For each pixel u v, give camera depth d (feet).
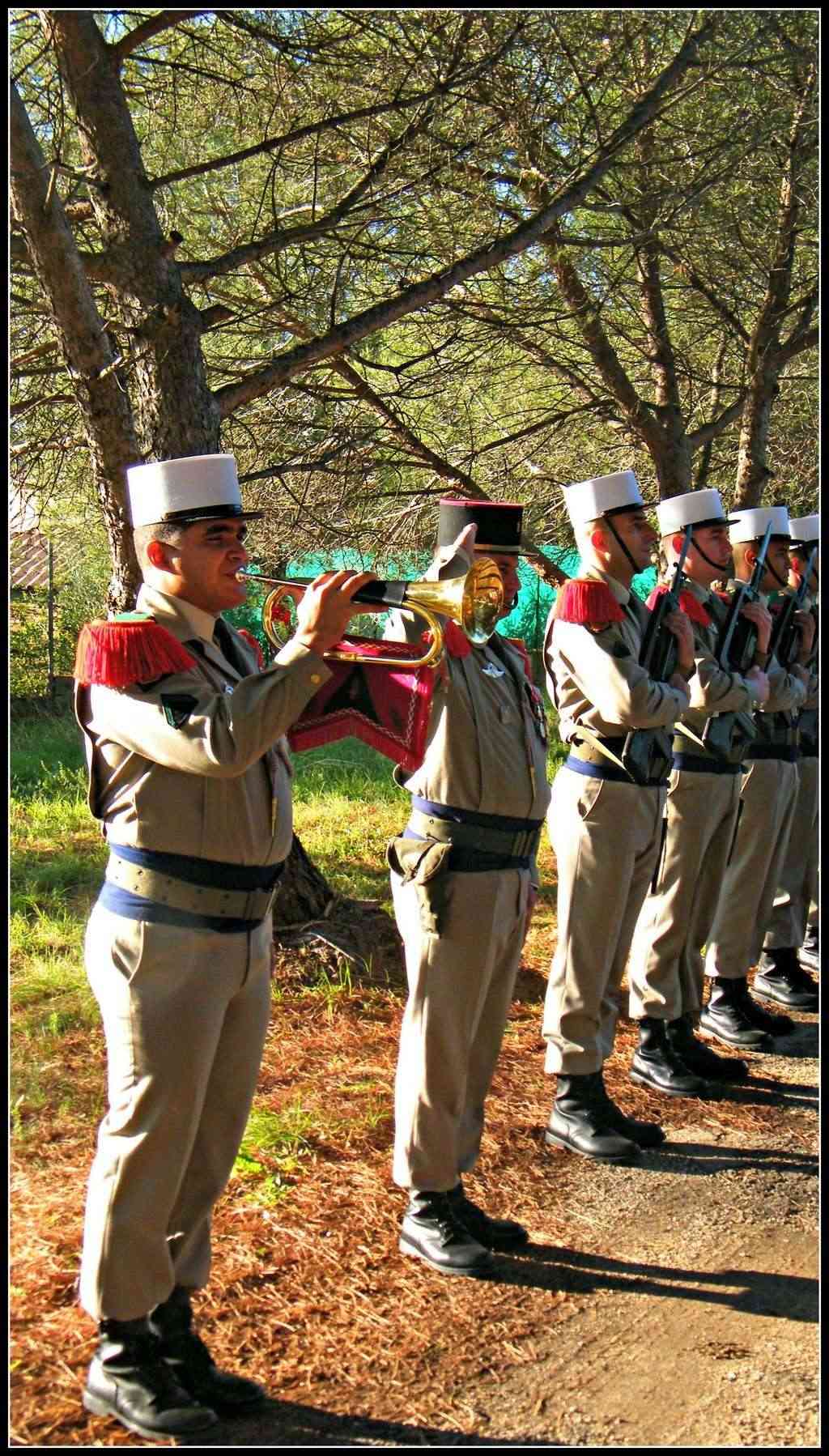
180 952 10.45
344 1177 14.69
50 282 16.17
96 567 42.96
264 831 10.88
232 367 24.68
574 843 16.33
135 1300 10.36
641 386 33.73
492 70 20.31
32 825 29.45
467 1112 14.23
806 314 30.63
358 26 19.74
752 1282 13.48
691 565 19.57
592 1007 16.37
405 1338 12.04
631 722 15.83
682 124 25.29
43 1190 13.71
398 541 28.30
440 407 28.68
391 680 12.97
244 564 11.21
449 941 13.23
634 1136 16.58
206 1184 11.27
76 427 23.36
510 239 20.88
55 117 17.74
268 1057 17.51
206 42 19.56
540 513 31.99
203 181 22.58
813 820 23.45
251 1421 10.72
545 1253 13.88
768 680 21.03
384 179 21.30
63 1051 17.22
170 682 10.41
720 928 21.17
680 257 27.12
